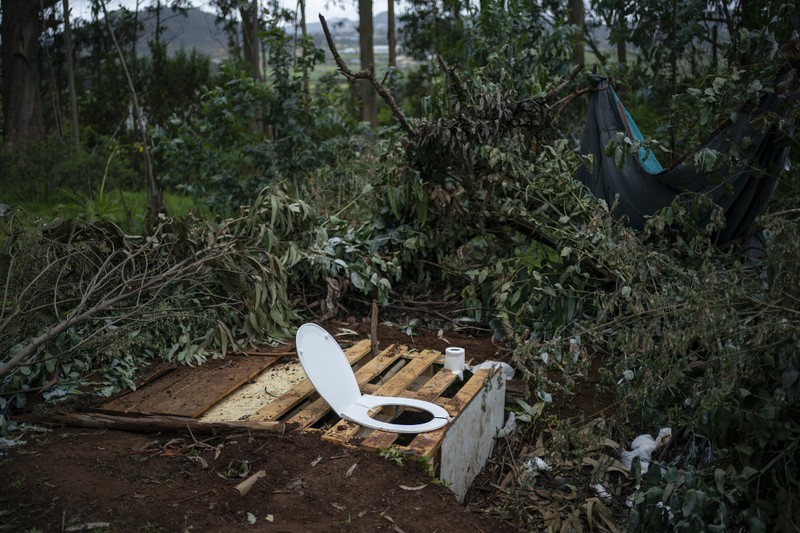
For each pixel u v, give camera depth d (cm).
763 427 263
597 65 754
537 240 506
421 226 535
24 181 971
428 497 279
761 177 446
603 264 446
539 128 509
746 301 303
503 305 484
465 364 418
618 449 363
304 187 673
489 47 738
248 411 347
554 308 460
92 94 1585
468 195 515
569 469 353
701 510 255
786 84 415
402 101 1523
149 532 246
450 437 316
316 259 508
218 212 787
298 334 324
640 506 282
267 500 270
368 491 278
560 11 952
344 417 327
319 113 835
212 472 292
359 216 598
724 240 474
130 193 1062
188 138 802
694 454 331
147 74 1536
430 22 1265
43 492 269
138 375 391
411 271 559
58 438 320
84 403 344
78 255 412
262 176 827
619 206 505
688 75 725
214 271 443
